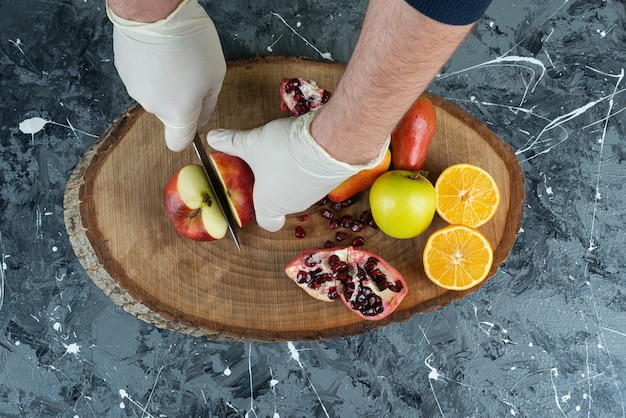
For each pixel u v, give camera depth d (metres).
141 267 1.15
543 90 1.45
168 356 1.32
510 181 1.24
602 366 1.38
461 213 1.22
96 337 1.31
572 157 1.44
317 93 1.22
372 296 1.16
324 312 1.18
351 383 1.34
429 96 1.26
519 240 1.41
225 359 1.33
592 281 1.40
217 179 1.18
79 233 1.15
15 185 1.33
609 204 1.43
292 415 1.33
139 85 1.01
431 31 0.57
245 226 1.20
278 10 1.43
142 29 0.91
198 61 1.00
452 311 1.38
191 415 1.31
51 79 1.36
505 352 1.38
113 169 1.17
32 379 1.29
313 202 1.09
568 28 1.47
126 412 1.30
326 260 1.18
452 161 1.25
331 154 0.89
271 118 1.25
